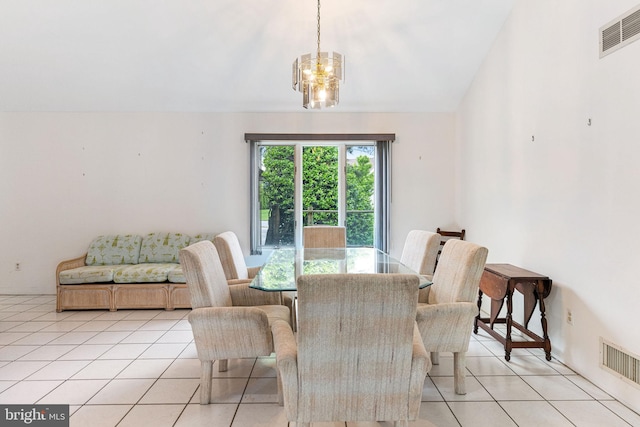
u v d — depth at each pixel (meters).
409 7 3.43
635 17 2.08
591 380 2.42
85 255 4.57
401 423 1.61
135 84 4.33
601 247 2.32
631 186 2.10
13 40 3.64
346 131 4.88
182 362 2.78
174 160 4.84
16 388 2.38
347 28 3.68
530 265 3.10
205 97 4.59
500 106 3.63
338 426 1.97
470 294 2.21
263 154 4.94
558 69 2.75
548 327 2.87
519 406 2.14
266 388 2.39
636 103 2.07
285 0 3.33
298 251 3.61
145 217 4.84
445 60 4.06
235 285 2.72
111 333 3.41
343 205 4.96
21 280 4.79
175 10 3.39
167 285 4.14
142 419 2.02
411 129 4.90
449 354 2.97
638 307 2.06
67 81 4.24
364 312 1.44
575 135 2.56
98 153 4.80
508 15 3.46
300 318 1.44
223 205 4.86
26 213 4.78
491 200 3.83
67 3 3.28
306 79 2.74
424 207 4.92
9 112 4.73
